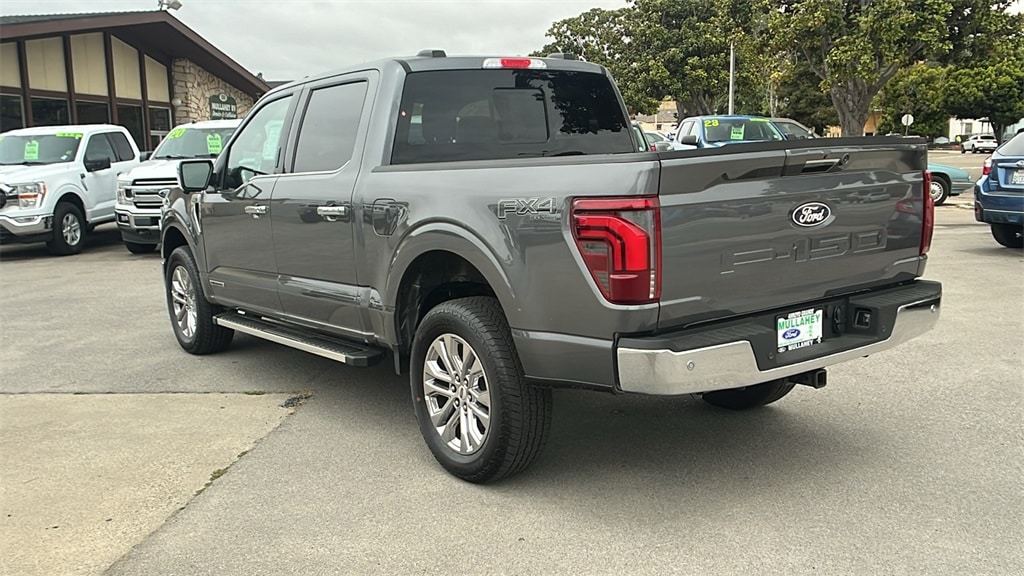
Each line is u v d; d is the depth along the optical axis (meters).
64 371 6.18
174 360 6.46
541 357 3.54
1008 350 6.06
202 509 3.77
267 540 3.47
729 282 3.44
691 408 5.02
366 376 5.94
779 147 3.47
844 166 3.71
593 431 4.66
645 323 3.27
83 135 14.05
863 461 4.14
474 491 3.92
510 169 3.64
